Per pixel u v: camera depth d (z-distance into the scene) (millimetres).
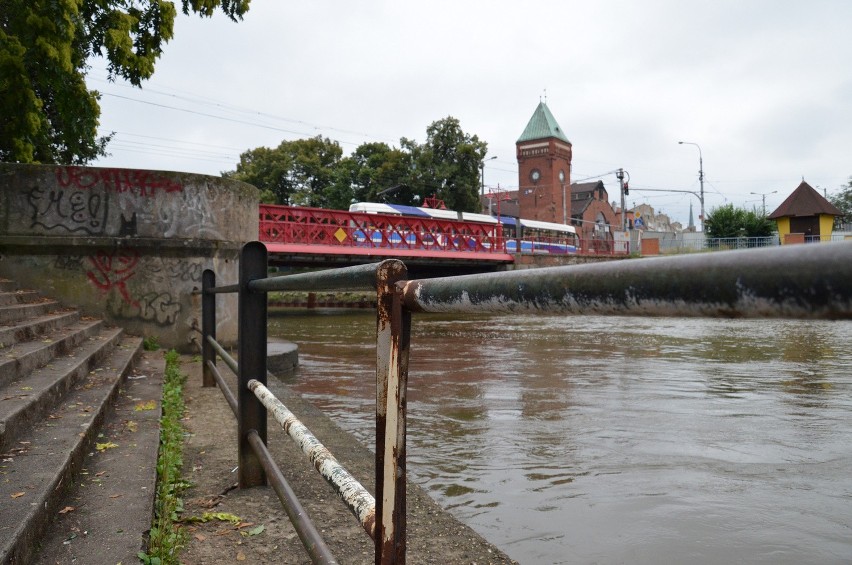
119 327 8805
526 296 734
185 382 6664
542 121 77250
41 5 9828
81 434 3301
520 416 6090
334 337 15820
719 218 52156
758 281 414
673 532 3299
